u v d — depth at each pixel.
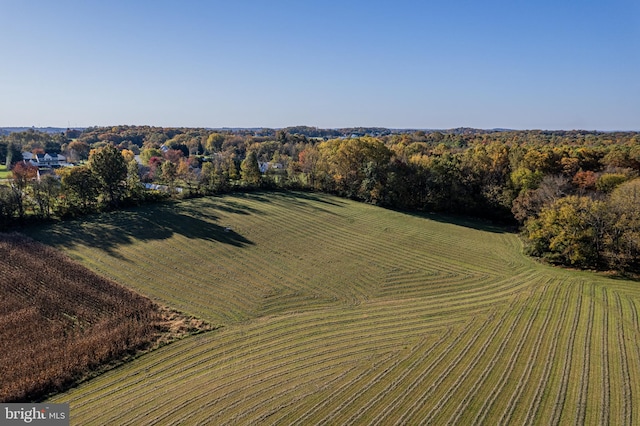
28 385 23.83
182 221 59.38
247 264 46.69
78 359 26.59
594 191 63.09
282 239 56.16
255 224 61.19
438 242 59.38
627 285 43.19
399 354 29.14
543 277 46.00
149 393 24.08
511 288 42.78
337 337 31.64
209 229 57.03
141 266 43.75
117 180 63.78
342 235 60.00
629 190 50.44
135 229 54.72
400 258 51.72
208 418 21.95
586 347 30.30
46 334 29.34
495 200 73.25
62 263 42.06
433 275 46.34
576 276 46.28
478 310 37.09
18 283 37.19
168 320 33.31
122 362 27.22
